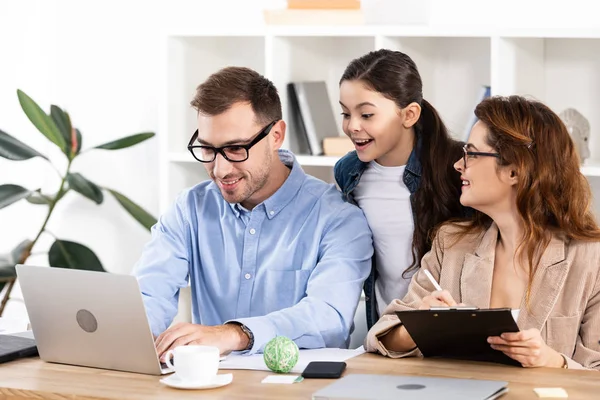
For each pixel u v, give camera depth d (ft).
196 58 13.85
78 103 15.57
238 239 9.95
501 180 8.78
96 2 15.33
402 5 13.26
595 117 12.62
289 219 9.90
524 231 8.79
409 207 10.29
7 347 8.36
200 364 7.13
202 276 10.12
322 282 9.35
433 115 10.32
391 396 6.51
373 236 10.44
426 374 7.47
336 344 9.08
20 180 15.89
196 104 9.17
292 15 12.69
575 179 8.80
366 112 9.95
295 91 12.83
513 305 8.83
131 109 15.28
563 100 12.79
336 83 13.91
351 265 9.58
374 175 10.50
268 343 7.65
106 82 15.39
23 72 15.69
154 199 15.30
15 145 14.24
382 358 8.17
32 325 8.11
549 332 8.60
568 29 11.33
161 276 9.71
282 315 8.69
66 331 7.94
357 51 13.70
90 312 7.72
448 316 7.47
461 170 8.98
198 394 6.92
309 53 13.46
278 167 9.90
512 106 8.91
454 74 13.26
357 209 10.13
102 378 7.50
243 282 9.86
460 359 8.05
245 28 12.82
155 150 15.21
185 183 13.75
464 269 9.03
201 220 10.05
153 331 9.27
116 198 14.37
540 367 7.65
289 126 12.99
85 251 14.57
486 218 9.28
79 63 15.52
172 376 7.41
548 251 8.70
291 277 9.79
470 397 6.45
